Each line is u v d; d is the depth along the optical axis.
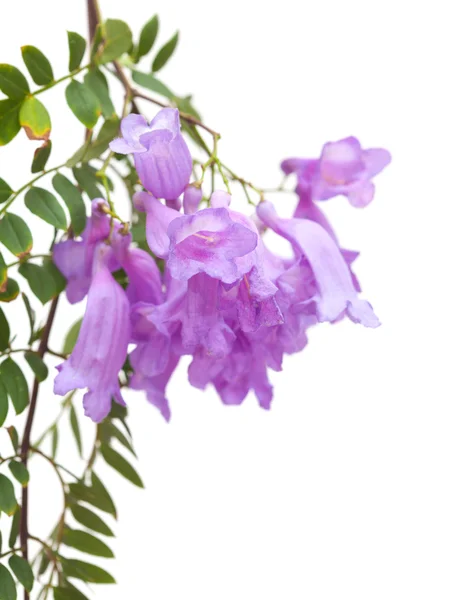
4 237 0.48
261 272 0.45
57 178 0.49
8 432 0.49
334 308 0.47
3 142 0.48
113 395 0.48
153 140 0.46
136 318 0.48
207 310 0.46
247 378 0.49
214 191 0.47
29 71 0.48
